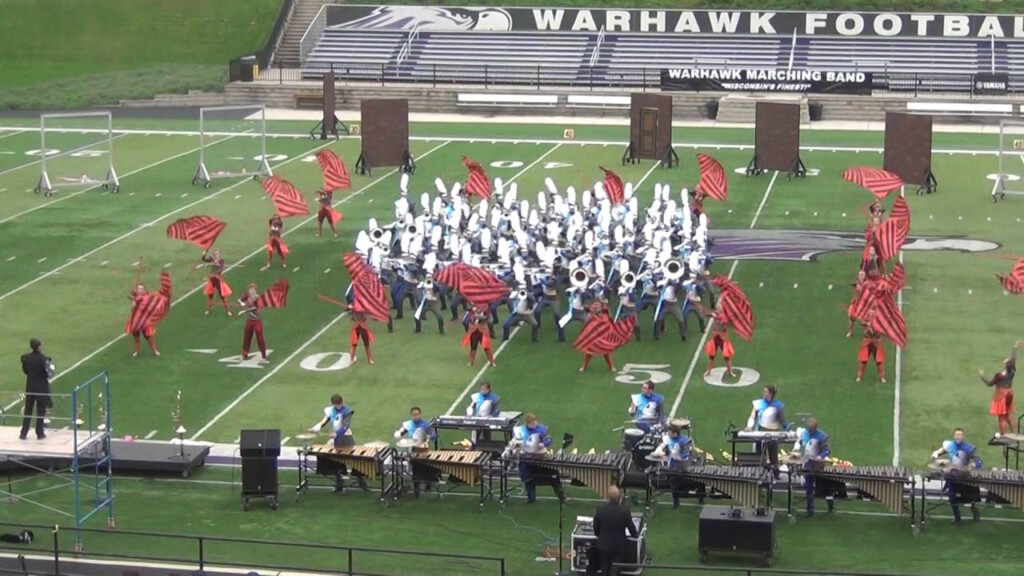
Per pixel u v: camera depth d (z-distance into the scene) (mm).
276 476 34500
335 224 60656
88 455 34438
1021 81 90125
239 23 102750
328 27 98562
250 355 45188
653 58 94312
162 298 45250
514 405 40656
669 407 40344
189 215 62312
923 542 32375
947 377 42688
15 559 31547
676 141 78562
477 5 99812
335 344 46125
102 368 44000
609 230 50750
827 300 50000
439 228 49906
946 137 79500
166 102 91000
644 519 32375
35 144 78312
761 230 59406
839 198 65062
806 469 33344
